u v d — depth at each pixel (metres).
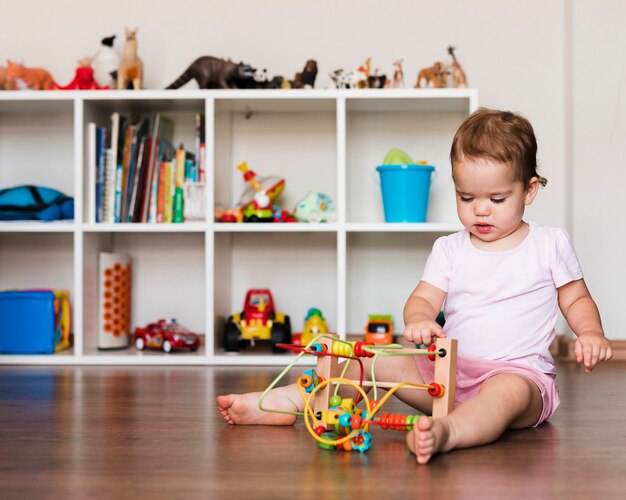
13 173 2.69
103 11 2.68
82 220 2.33
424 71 2.43
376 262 2.67
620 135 2.46
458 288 1.34
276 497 0.88
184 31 2.67
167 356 2.29
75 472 0.99
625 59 2.46
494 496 0.88
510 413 1.15
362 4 2.64
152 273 2.68
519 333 1.29
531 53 2.62
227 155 2.61
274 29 2.66
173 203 2.42
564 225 2.58
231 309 2.67
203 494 0.89
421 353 1.15
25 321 2.36
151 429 1.28
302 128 2.67
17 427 1.30
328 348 1.19
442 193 2.65
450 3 2.63
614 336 2.45
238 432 1.24
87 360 2.29
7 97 2.35
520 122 1.27
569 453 1.10
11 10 2.68
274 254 2.68
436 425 1.04
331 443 1.09
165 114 2.63
